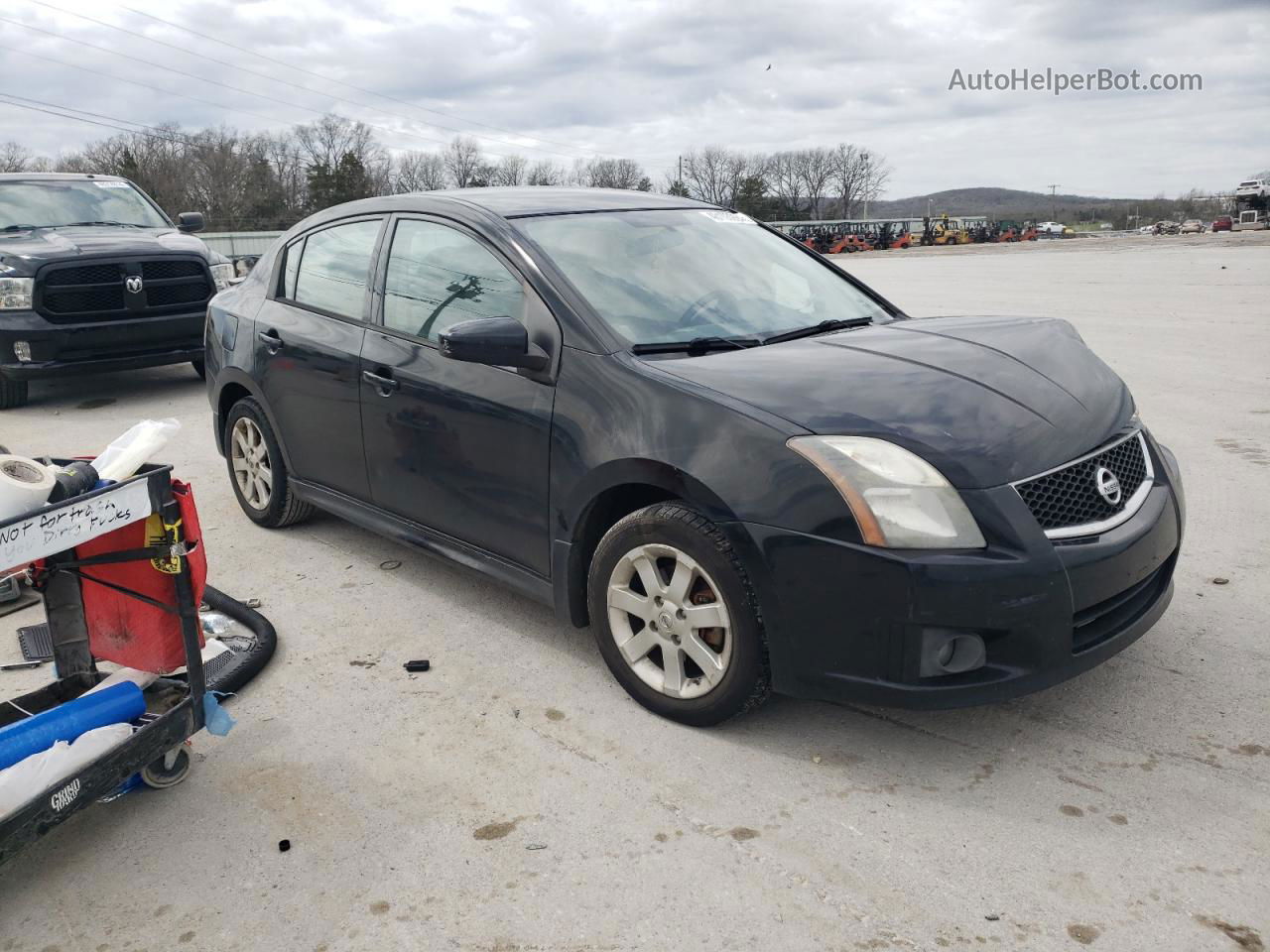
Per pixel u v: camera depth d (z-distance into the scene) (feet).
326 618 13.29
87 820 9.09
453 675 11.54
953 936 7.22
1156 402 24.57
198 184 257.75
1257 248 96.07
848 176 360.07
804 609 8.93
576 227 12.50
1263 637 11.70
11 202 30.12
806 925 7.39
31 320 26.37
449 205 13.02
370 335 13.42
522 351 10.78
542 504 11.05
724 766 9.50
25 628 12.71
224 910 7.82
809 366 10.17
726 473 9.21
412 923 7.58
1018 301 49.16
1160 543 9.66
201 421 26.11
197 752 10.12
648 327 11.06
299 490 15.60
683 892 7.80
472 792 9.23
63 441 24.22
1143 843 8.17
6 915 7.93
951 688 8.61
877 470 8.67
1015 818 8.55
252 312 15.97
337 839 8.64
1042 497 8.89
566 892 7.85
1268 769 9.12
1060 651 8.73
